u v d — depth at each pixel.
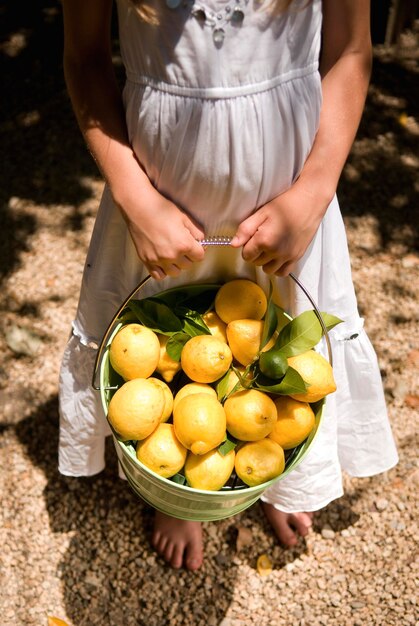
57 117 3.27
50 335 2.54
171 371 1.43
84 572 2.06
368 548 2.11
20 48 3.63
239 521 2.16
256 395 1.32
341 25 1.35
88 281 1.63
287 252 1.32
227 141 1.22
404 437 2.32
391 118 3.31
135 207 1.31
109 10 1.32
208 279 1.55
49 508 2.17
